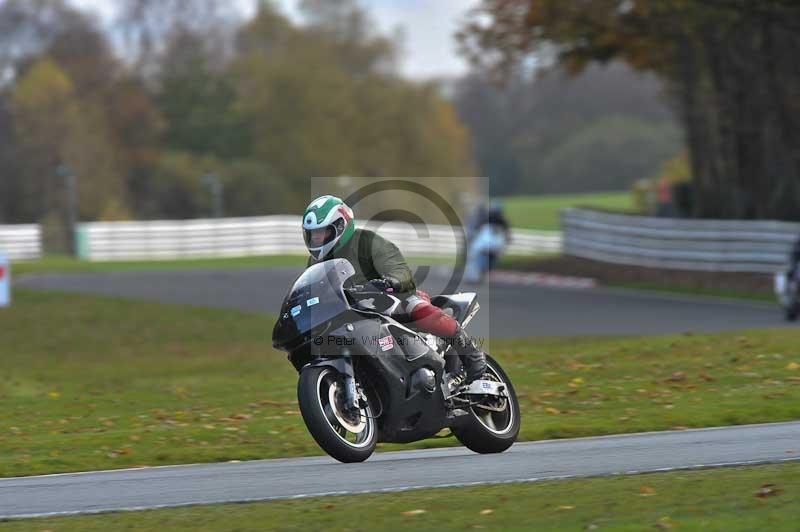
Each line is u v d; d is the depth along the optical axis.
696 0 85.38
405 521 19.39
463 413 26.69
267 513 20.47
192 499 22.61
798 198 101.06
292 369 56.06
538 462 25.72
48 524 20.22
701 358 44.25
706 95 107.38
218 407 40.66
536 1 96.94
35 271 115.25
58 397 46.34
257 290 94.38
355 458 24.64
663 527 18.11
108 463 29.06
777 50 97.81
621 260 108.62
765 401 34.56
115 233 146.38
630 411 34.41
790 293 66.88
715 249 96.31
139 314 76.94
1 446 32.31
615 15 96.31
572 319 72.75
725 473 22.73
